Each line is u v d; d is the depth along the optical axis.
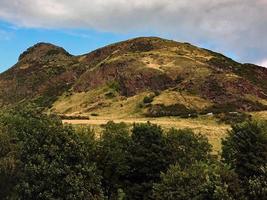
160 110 155.25
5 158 52.69
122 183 65.19
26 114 75.62
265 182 54.59
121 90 198.25
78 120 137.12
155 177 64.94
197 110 157.88
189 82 180.75
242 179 58.00
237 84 177.12
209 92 172.75
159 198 54.88
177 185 54.00
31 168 53.06
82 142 58.62
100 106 181.00
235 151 60.44
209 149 70.94
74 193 53.72
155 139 66.50
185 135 69.50
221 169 54.50
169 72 196.75
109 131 69.69
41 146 56.16
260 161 58.53
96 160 64.69
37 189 52.53
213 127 119.94
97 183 57.03
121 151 66.00
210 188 51.97
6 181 52.88
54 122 59.03
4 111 76.44
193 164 56.84
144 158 65.25
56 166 54.09
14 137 57.47
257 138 60.16
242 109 162.00
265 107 166.62
